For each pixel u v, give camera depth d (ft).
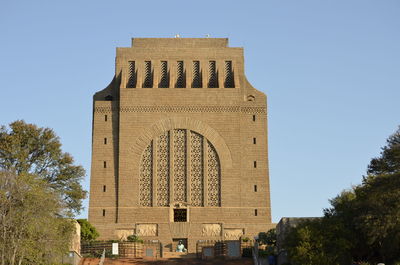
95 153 337.11
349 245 225.76
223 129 339.16
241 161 336.90
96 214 329.11
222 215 330.34
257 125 341.62
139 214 329.31
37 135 279.90
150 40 357.61
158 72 348.59
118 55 351.87
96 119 341.41
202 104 340.80
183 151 337.31
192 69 350.02
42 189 223.92
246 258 277.44
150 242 304.09
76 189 277.85
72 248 249.14
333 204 268.82
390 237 216.33
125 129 338.13
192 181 334.65
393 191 217.15
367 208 222.69
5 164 268.21
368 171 248.11
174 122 339.16
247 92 347.97
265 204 332.60
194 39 358.23
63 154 282.36
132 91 341.21
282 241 248.11
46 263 220.64
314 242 225.97
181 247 320.09
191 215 329.93
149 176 334.44
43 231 215.51
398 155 237.45
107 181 333.42
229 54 351.87
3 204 212.84
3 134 277.64
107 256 279.69
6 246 210.79
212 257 282.36
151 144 337.31
